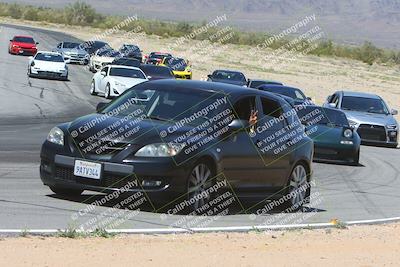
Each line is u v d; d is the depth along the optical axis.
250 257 15.20
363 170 36.41
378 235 19.12
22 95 59.72
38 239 15.27
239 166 20.70
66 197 21.06
